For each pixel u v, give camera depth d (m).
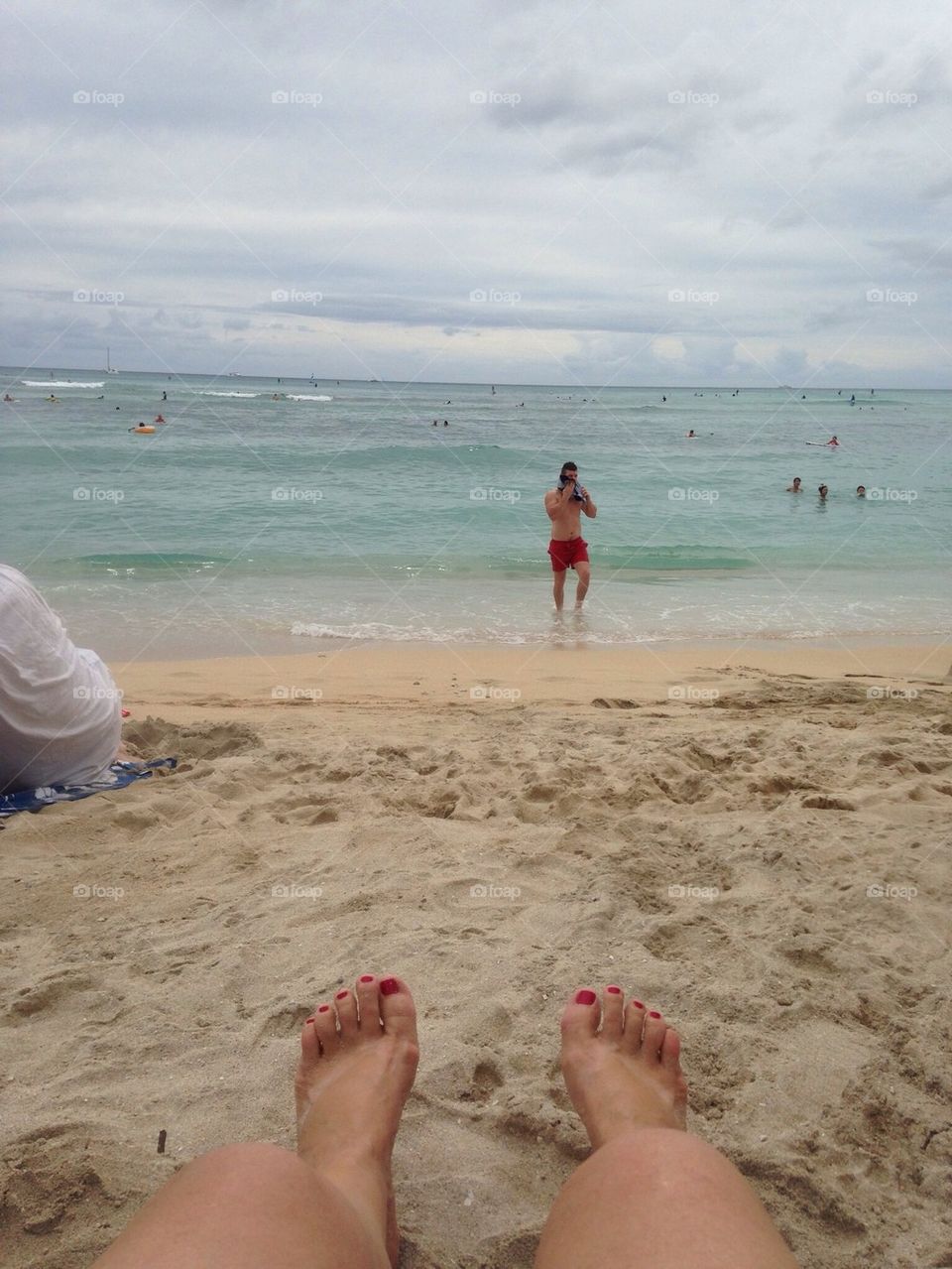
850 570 13.78
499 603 11.42
